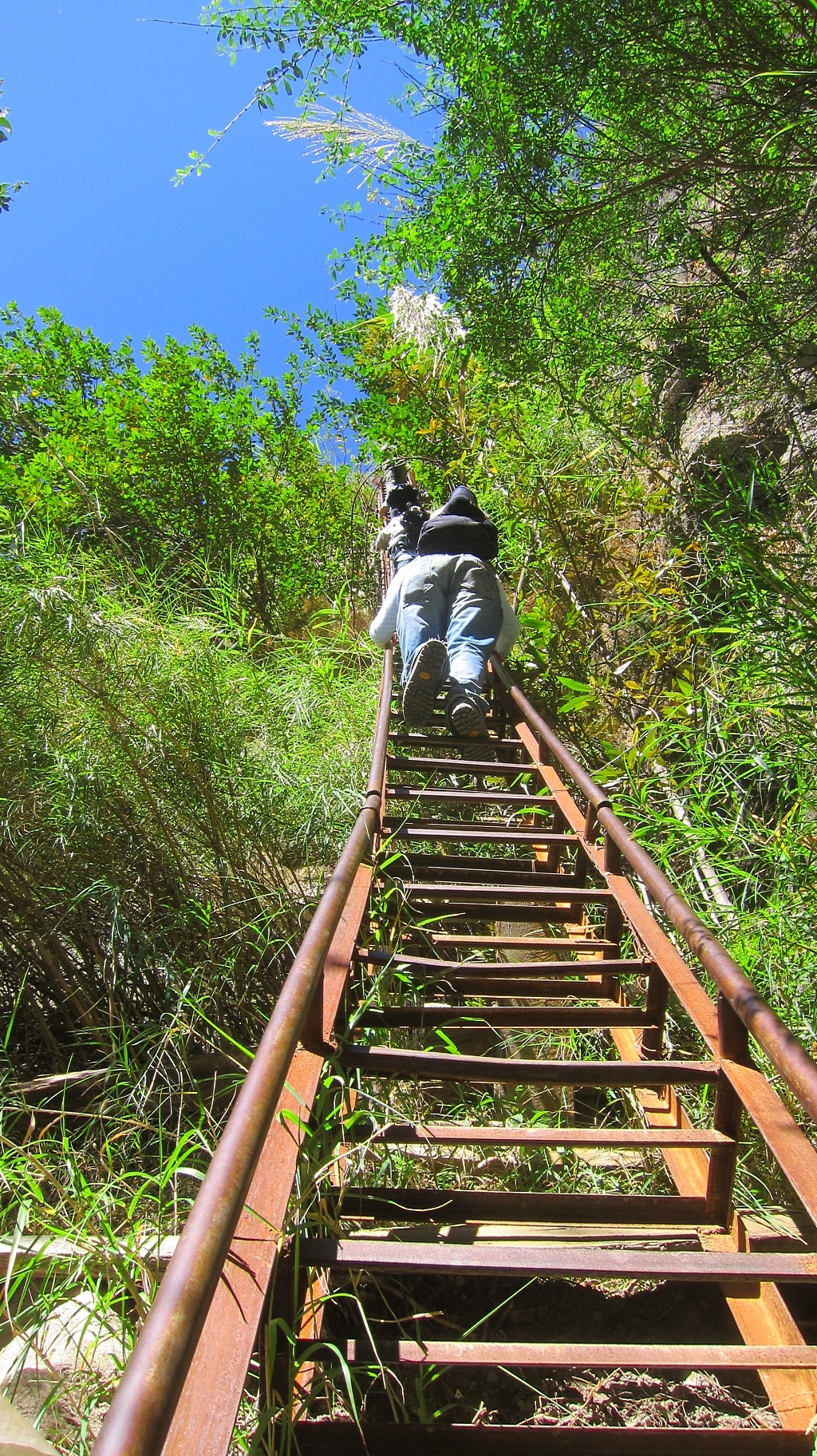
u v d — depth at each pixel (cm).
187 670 455
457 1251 161
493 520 643
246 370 1134
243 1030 413
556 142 398
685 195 443
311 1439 161
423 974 292
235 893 428
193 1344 89
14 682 420
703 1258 160
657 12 351
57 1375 199
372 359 775
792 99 353
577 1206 213
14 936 409
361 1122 269
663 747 486
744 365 491
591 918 379
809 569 402
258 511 998
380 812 318
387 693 463
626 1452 159
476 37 377
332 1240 166
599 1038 364
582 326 491
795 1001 313
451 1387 219
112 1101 348
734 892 410
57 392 1004
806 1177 157
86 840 424
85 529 611
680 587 524
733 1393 217
